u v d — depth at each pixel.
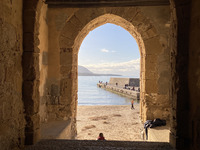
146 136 5.51
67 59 5.89
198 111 2.73
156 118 5.80
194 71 2.87
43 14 5.53
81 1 5.73
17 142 2.91
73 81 6.18
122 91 29.36
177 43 3.09
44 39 5.63
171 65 3.31
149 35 5.85
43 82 5.58
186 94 3.05
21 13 3.12
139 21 5.86
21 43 3.12
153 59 5.87
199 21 2.75
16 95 2.94
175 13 3.13
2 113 2.52
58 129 4.94
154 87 5.89
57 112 5.92
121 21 6.43
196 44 2.82
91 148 2.87
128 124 8.70
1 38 2.51
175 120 3.11
